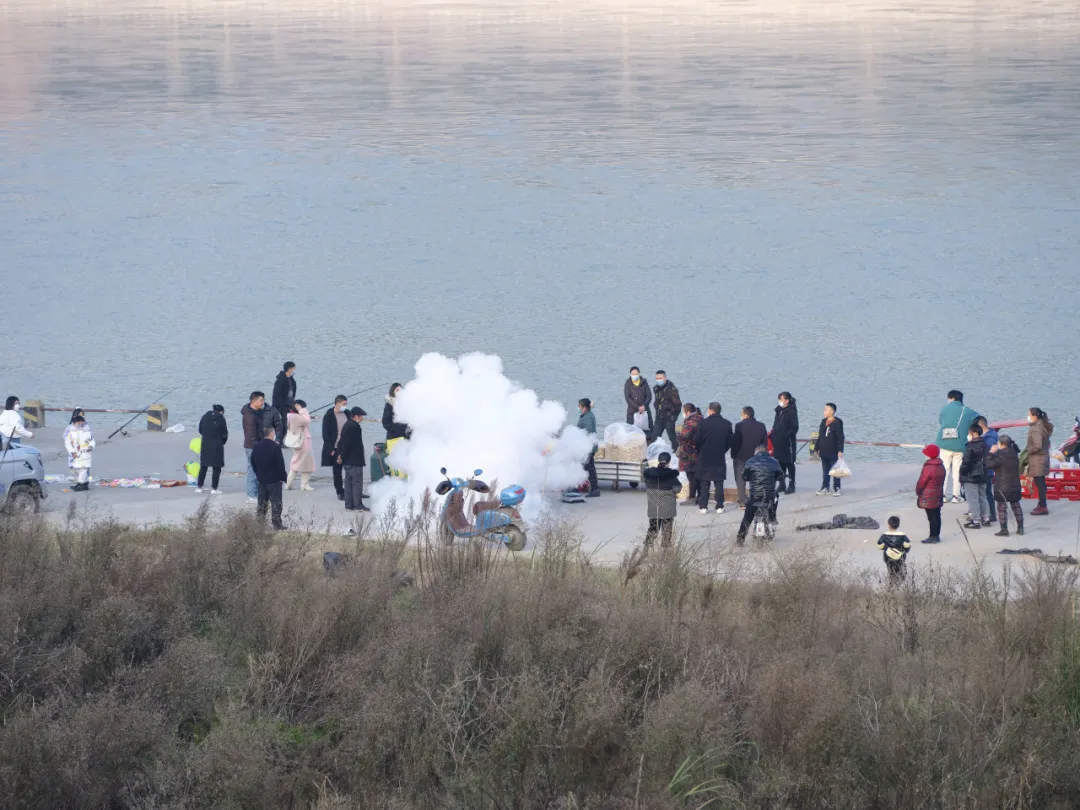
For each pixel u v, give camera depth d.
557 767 34.25
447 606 41.59
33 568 44.62
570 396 170.50
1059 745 36.38
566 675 36.56
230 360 196.75
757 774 34.59
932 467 70.62
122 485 90.81
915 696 38.31
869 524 75.56
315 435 117.19
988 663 39.72
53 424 148.12
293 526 72.06
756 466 68.62
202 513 53.41
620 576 51.44
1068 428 146.38
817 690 35.88
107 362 194.00
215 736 34.41
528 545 71.31
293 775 34.72
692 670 38.03
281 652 40.31
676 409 101.00
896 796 34.25
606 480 87.50
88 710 34.62
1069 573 53.78
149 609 42.69
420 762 34.56
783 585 46.34
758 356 197.75
